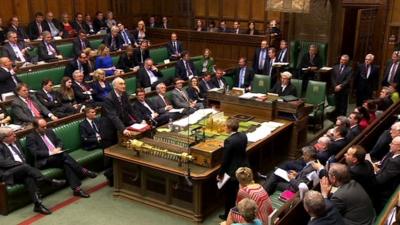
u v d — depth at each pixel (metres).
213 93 8.07
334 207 3.70
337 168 4.18
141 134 6.23
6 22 12.56
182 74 10.40
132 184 6.14
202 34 13.45
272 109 7.48
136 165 5.96
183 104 8.53
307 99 9.10
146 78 9.53
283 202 5.20
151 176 5.91
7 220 5.64
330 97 9.60
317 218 3.62
